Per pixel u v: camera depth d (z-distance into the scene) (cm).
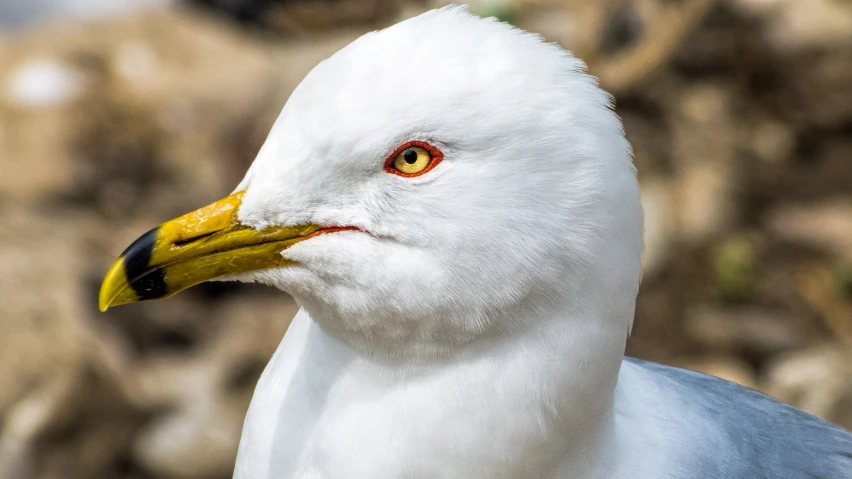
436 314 468
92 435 1189
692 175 1493
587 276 473
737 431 599
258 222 480
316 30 1844
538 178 460
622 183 476
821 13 1653
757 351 1288
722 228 1445
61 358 1227
